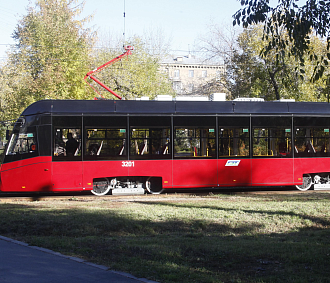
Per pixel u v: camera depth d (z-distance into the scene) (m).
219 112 14.92
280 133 15.34
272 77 29.06
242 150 14.99
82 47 28.70
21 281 4.74
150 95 34.84
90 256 5.96
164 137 14.53
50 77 25.77
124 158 14.20
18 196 14.88
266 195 13.91
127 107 14.44
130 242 6.79
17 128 14.00
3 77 27.52
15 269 5.21
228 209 10.09
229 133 14.95
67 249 6.34
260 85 30.31
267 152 15.20
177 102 14.80
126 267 5.32
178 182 14.49
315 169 15.52
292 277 5.00
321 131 15.70
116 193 14.41
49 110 13.94
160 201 12.34
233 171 14.88
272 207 10.30
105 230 7.92
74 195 15.16
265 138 15.22
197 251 6.23
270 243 6.71
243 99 15.88
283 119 15.39
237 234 7.66
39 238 7.04
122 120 14.30
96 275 4.98
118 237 7.36
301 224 8.41
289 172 15.29
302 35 8.62
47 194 15.52
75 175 13.88
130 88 33.78
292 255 5.95
